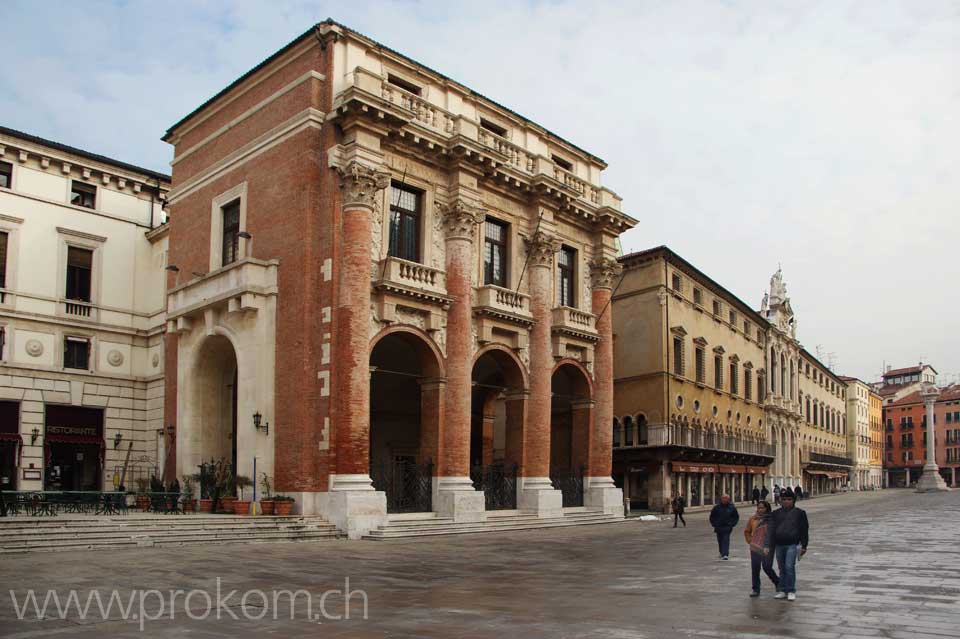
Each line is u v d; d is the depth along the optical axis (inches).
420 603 499.8
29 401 1338.6
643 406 1819.6
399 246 1127.0
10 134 1346.0
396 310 1082.7
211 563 677.3
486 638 391.2
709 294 2128.4
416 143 1123.9
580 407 1418.6
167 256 1332.4
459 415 1128.2
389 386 1443.2
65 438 1374.3
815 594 521.3
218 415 1208.2
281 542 893.2
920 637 381.1
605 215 1428.4
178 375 1210.6
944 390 5300.2
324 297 1035.3
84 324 1421.0
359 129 1042.7
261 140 1141.7
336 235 1039.0
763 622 423.8
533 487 1246.3
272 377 1063.6
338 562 714.8
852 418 4485.7
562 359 1353.3
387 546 878.4
